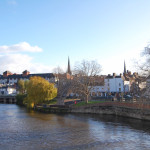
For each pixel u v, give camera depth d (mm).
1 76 158125
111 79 100750
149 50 30750
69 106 55281
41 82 61719
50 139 24422
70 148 20875
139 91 37812
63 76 78625
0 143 22812
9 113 51719
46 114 49719
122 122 36344
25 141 23594
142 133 27188
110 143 22594
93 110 51656
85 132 28188
